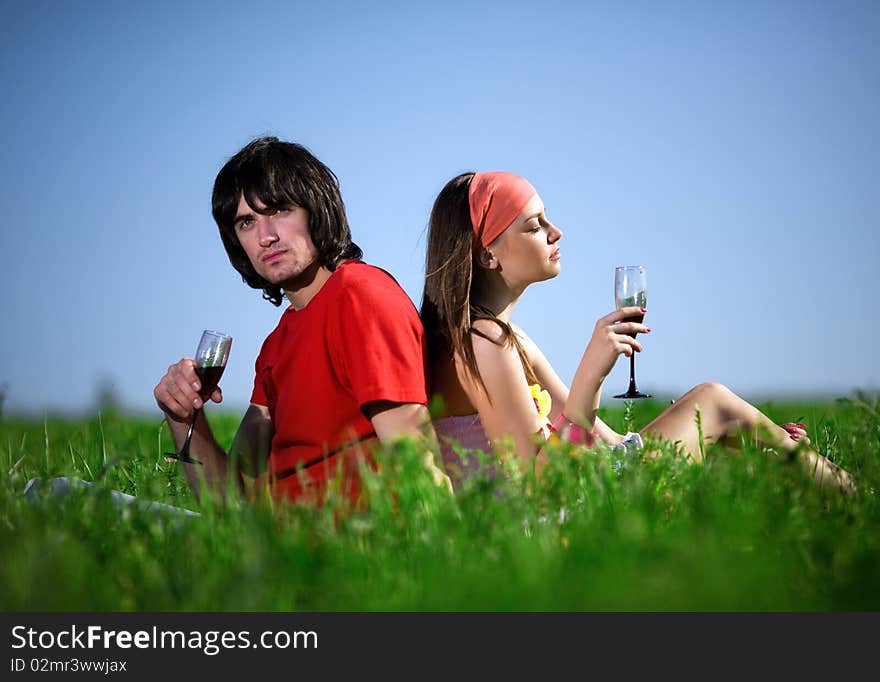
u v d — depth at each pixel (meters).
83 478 3.77
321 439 3.34
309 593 2.30
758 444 3.64
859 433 3.49
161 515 2.74
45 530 2.60
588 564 2.26
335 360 3.30
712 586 2.08
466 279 3.66
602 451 3.04
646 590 2.07
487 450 3.62
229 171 3.51
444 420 3.67
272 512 2.71
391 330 3.25
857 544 2.38
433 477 2.80
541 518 2.68
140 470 3.85
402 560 2.35
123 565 2.43
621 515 2.57
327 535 2.47
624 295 4.33
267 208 3.46
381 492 2.64
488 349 3.59
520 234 3.72
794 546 2.37
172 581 2.34
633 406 4.14
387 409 3.20
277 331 3.68
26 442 4.55
